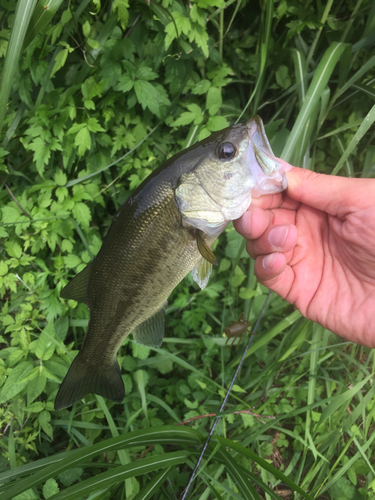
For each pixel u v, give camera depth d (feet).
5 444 1.17
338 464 1.28
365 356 1.44
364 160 1.42
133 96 1.25
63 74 1.33
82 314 1.29
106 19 1.24
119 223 0.86
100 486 0.80
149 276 0.86
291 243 0.89
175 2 1.16
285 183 0.82
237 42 1.37
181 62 1.27
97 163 1.34
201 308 1.39
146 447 1.26
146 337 0.96
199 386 1.33
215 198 0.81
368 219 0.84
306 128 1.12
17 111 1.30
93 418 1.32
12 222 1.22
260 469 1.24
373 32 1.17
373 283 0.93
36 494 1.07
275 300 1.37
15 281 1.27
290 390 1.33
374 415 1.21
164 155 1.40
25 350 1.17
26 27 0.94
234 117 1.44
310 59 1.34
